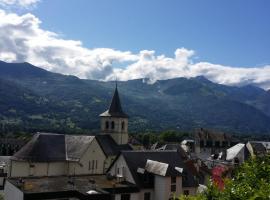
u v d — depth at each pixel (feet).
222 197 64.64
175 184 199.72
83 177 214.69
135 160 215.72
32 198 167.22
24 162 258.37
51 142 275.80
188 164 285.84
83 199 171.73
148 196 202.69
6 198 187.62
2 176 272.72
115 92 359.87
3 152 561.43
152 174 204.85
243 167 77.41
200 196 68.69
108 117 348.18
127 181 208.44
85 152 271.08
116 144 338.54
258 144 435.12
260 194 56.13
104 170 283.79
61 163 271.28
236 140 594.65
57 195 173.17
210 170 299.58
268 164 77.10
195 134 592.60
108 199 177.27
